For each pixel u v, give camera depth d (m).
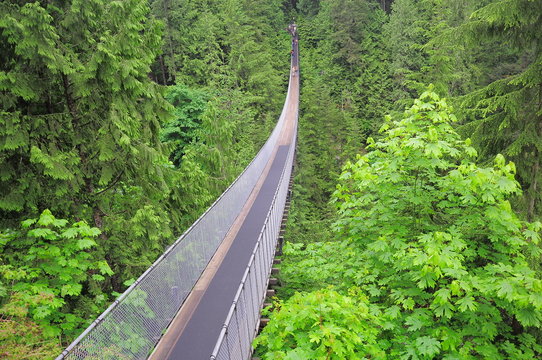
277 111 41.69
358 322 4.66
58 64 6.53
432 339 4.84
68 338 5.77
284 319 4.96
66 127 7.54
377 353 4.82
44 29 6.29
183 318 6.63
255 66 41.00
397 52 40.25
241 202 13.23
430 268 4.93
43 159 6.27
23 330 4.25
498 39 8.85
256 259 7.09
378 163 6.09
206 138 16.78
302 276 9.00
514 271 5.13
